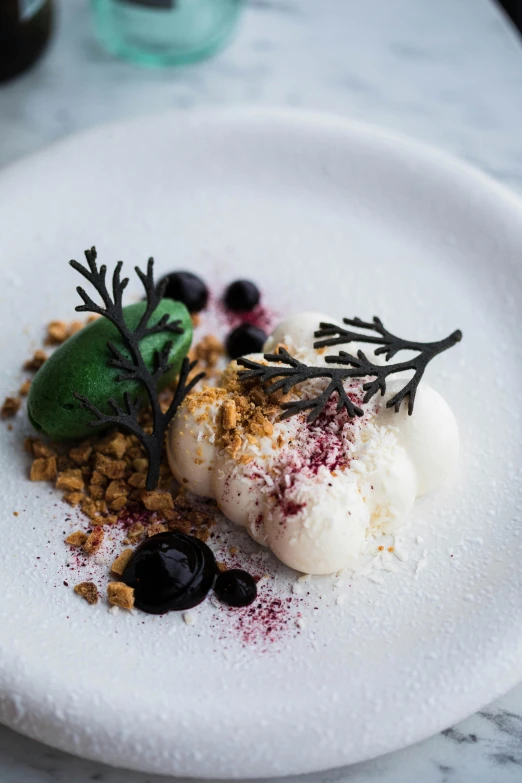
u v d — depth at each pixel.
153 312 0.42
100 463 0.42
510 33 0.61
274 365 0.41
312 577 0.39
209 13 0.57
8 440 0.43
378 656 0.37
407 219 0.49
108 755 0.35
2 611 0.38
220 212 0.50
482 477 0.42
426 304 0.47
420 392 0.40
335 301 0.47
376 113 0.57
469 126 0.56
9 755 0.37
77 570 0.39
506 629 0.37
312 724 0.35
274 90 0.58
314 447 0.39
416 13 0.61
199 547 0.39
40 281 0.47
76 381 0.41
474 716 0.38
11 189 0.48
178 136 0.50
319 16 0.61
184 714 0.35
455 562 0.39
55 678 0.36
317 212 0.50
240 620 0.38
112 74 0.58
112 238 0.49
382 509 0.39
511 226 0.48
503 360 0.45
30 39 0.55
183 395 0.41
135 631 0.38
